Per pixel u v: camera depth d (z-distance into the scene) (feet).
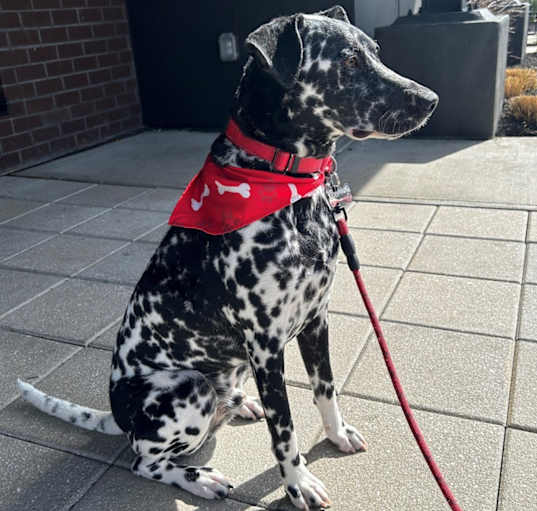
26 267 4.89
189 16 8.68
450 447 2.74
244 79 2.29
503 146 7.29
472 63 7.37
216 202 2.28
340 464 2.69
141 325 2.56
